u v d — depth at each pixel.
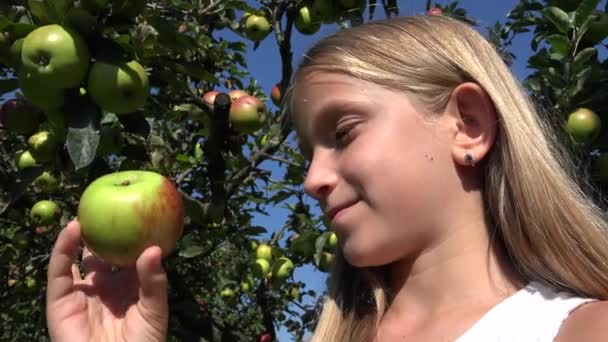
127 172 0.60
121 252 0.54
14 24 0.70
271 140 1.19
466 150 0.45
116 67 0.69
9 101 0.91
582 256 0.43
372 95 0.45
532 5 1.07
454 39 0.48
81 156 0.67
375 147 0.44
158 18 0.78
